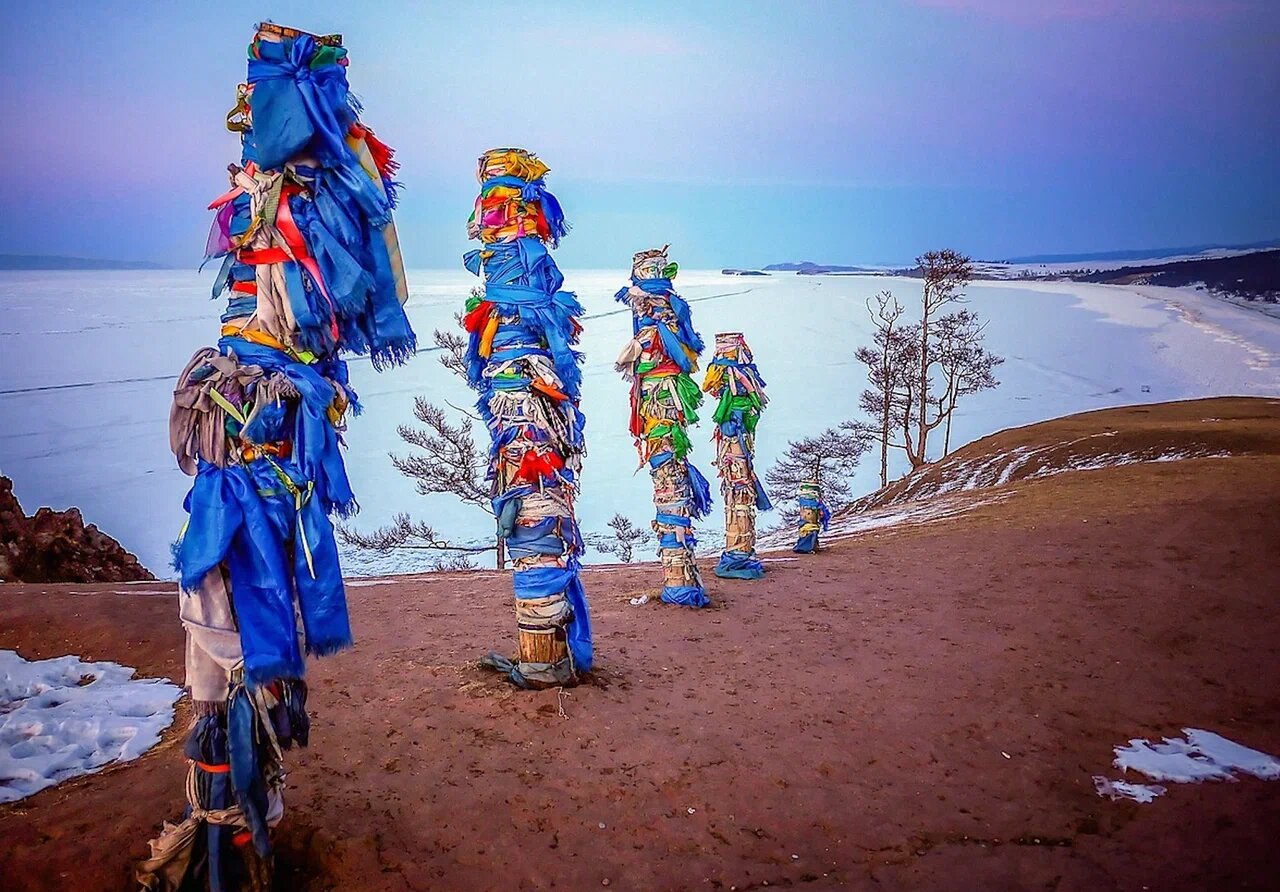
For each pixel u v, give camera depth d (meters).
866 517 21.17
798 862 3.50
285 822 3.53
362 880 3.24
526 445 5.15
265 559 3.00
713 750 4.44
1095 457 26.45
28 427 85.62
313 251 3.17
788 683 5.52
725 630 6.89
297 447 3.11
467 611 7.50
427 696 5.02
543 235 5.38
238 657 3.00
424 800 3.80
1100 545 9.95
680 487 7.99
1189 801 4.06
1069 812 3.96
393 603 7.92
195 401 2.97
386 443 82.44
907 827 3.79
